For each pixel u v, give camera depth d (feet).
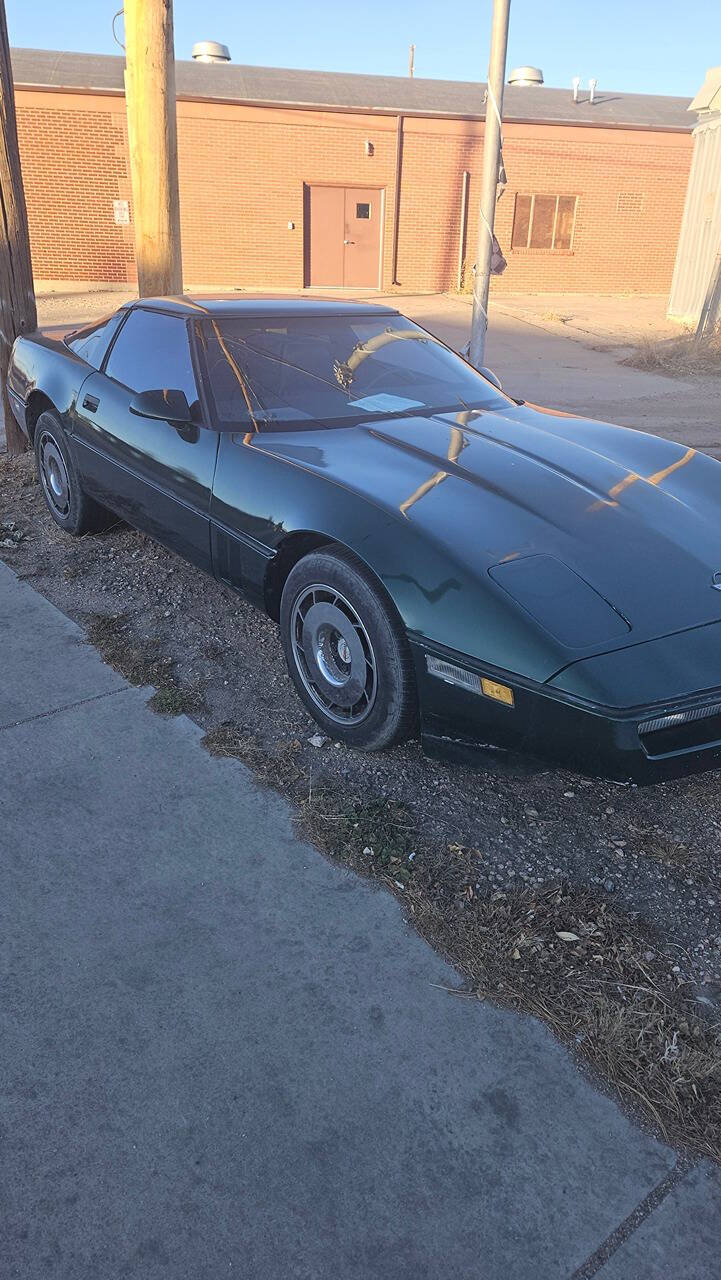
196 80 65.77
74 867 8.38
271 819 9.09
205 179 65.87
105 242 66.23
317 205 68.69
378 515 9.23
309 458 10.62
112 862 8.45
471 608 8.30
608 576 8.62
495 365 39.91
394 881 8.25
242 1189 5.65
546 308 64.03
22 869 8.32
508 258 73.41
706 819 9.27
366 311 14.65
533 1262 5.29
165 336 13.37
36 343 17.31
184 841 8.74
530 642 7.96
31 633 13.01
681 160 72.54
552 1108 6.22
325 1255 5.30
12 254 20.29
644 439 12.41
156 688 11.52
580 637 7.97
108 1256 5.27
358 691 9.66
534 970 7.32
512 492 9.84
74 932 7.63
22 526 17.44
